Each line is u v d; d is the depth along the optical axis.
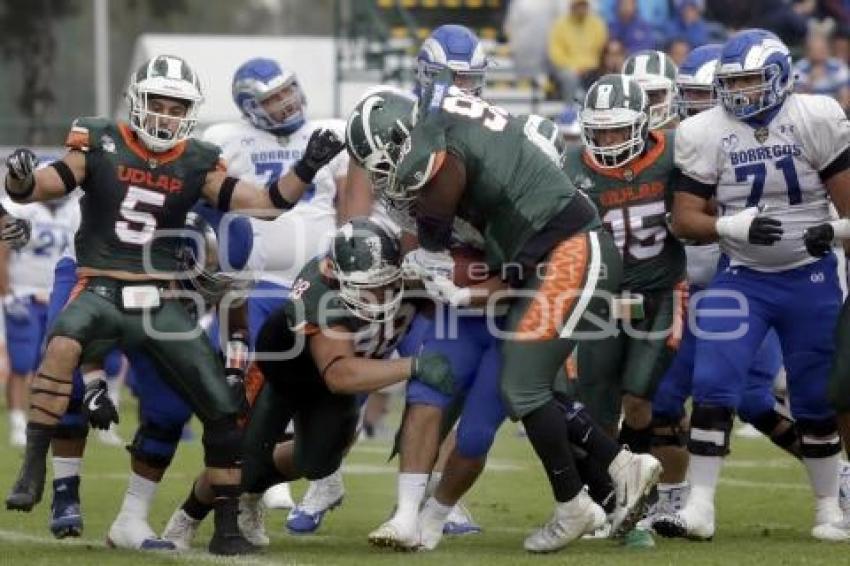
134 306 22.55
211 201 23.12
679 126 24.72
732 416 24.52
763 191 24.33
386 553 22.70
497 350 22.91
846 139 24.02
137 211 22.72
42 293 40.44
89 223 22.78
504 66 62.53
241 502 23.94
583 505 22.59
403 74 61.28
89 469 34.12
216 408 22.59
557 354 22.27
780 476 32.91
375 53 61.72
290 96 30.33
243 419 23.72
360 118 22.38
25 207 40.44
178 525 23.83
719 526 26.22
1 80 67.00
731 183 24.44
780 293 24.50
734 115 24.20
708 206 24.88
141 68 22.77
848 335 23.56
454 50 27.34
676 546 23.67
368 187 28.94
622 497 23.20
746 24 57.41
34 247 40.28
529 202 22.22
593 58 57.16
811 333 24.59
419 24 65.44
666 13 57.03
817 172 24.23
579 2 56.91
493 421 22.95
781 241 24.27
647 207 25.23
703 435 24.25
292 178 22.94
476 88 27.64
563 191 22.44
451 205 22.00
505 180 22.09
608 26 57.34
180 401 23.48
